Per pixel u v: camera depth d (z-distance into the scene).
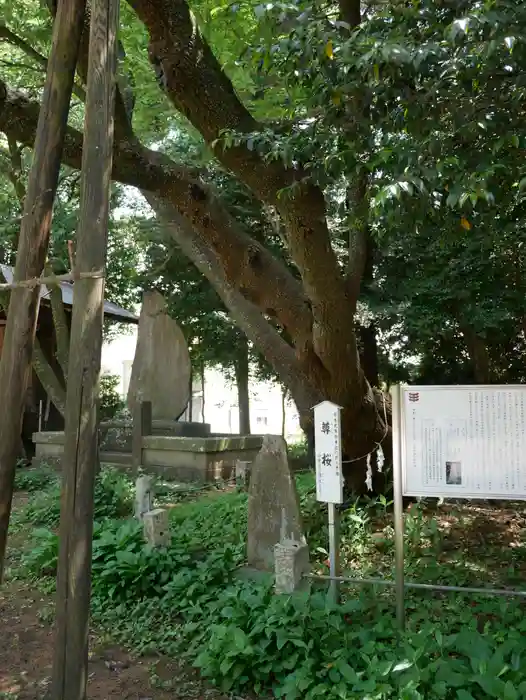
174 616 4.94
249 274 6.74
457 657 3.88
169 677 4.11
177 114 9.36
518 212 6.42
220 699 3.83
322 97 4.65
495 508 8.61
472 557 6.25
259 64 5.02
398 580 4.35
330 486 4.83
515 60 4.05
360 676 3.56
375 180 5.34
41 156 2.76
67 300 14.88
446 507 8.56
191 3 7.06
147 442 11.31
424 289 8.95
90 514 2.55
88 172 2.61
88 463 2.54
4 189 12.47
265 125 5.93
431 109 4.45
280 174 5.80
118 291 19.97
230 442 11.22
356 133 4.90
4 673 4.16
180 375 13.27
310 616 4.04
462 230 5.67
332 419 4.86
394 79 4.34
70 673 2.52
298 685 3.58
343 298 6.38
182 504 8.75
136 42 7.80
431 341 11.57
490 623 4.43
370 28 4.74
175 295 13.84
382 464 7.74
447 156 4.35
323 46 4.41
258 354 15.55
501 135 4.33
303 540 5.60
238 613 4.20
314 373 7.14
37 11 8.38
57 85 2.76
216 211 6.39
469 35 3.99
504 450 4.29
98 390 2.59
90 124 2.61
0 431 2.72
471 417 4.36
